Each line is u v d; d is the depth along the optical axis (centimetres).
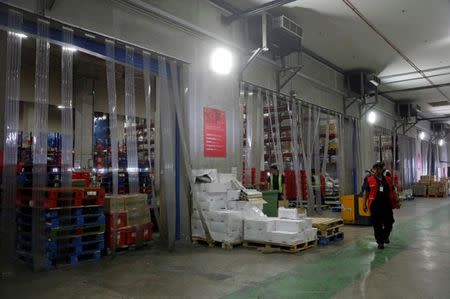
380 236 613
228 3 768
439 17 830
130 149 614
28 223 500
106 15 562
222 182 668
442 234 753
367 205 633
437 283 420
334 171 1293
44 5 492
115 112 582
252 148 880
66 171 522
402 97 1656
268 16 788
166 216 647
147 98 634
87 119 1120
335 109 1228
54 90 1042
